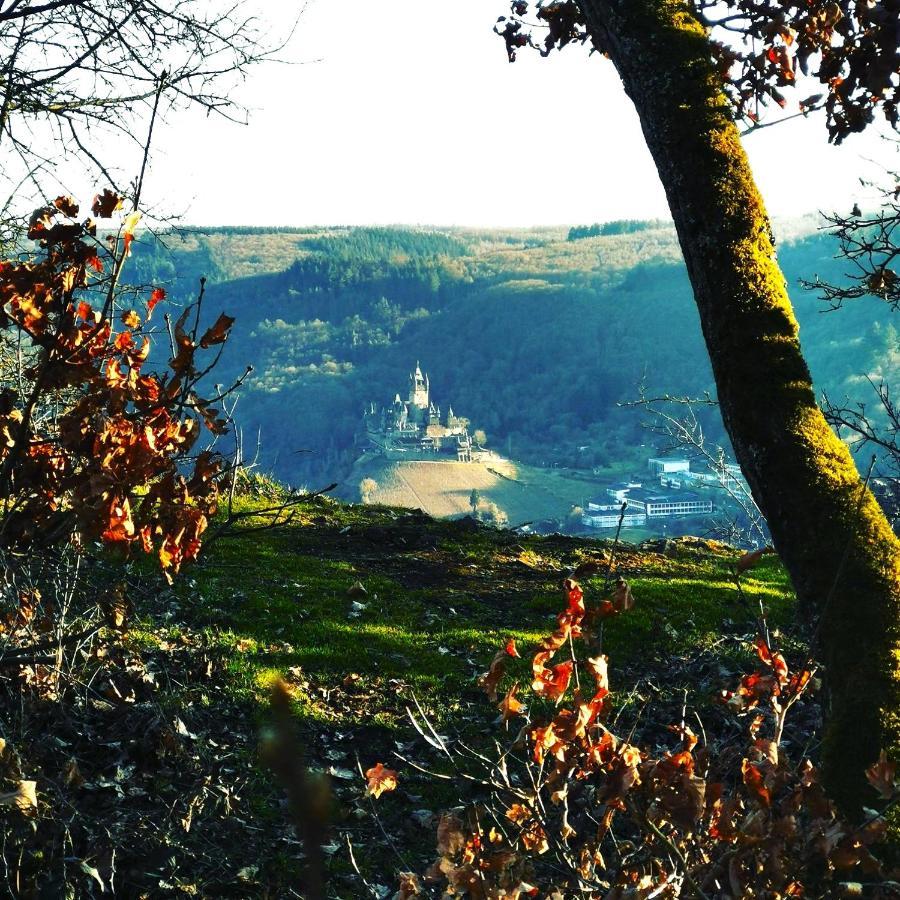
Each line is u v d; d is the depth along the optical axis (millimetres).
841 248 7863
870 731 3070
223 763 5598
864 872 2412
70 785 4211
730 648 8242
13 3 6578
